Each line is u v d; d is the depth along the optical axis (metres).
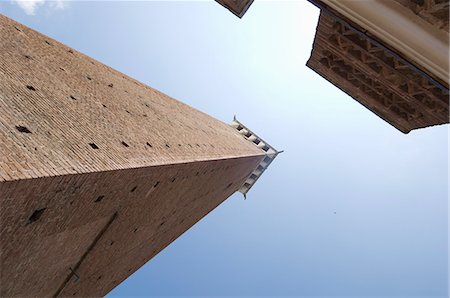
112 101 18.95
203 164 20.50
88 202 11.64
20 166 8.50
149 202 17.02
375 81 6.61
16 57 14.73
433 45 4.37
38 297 14.41
